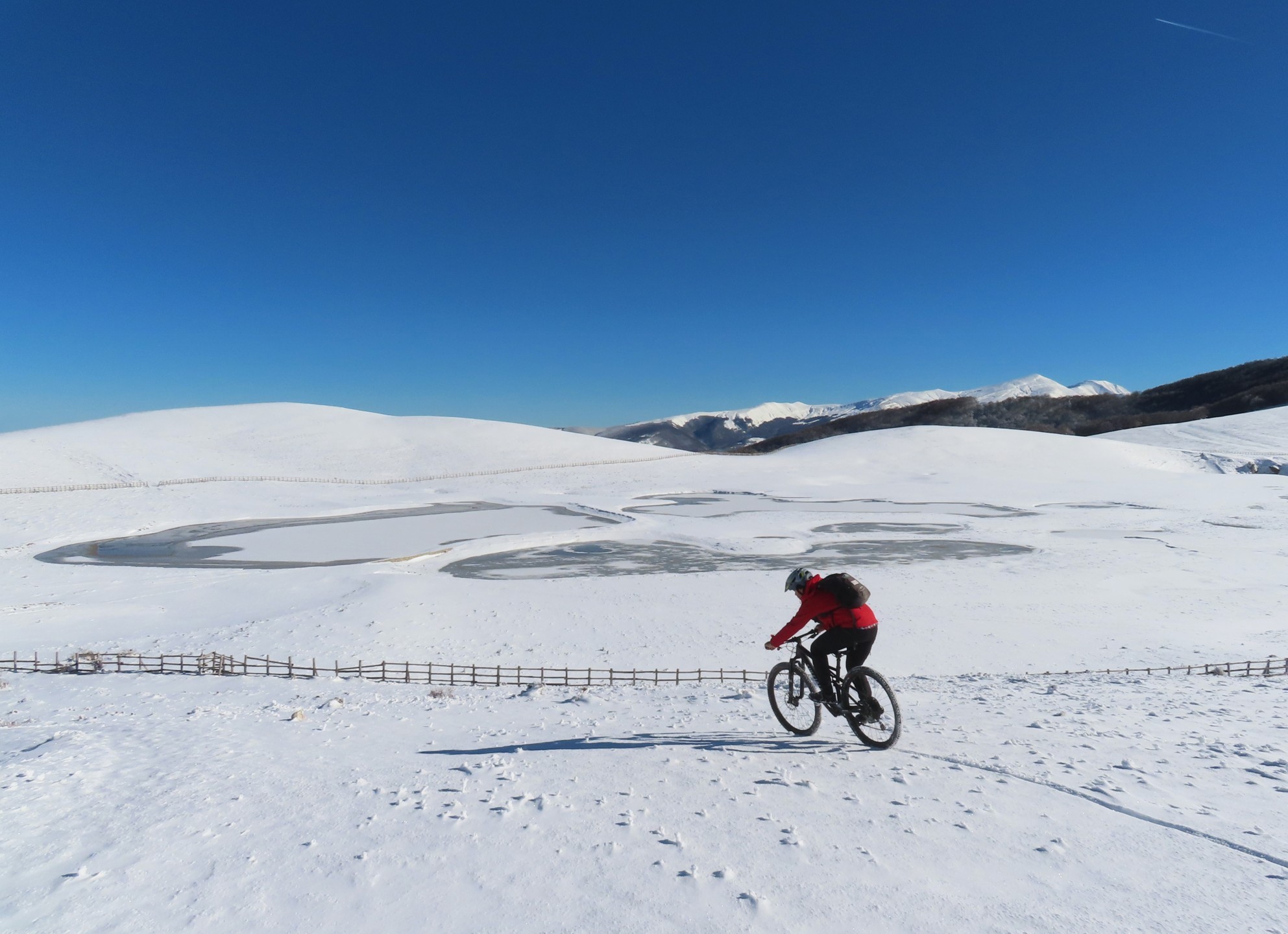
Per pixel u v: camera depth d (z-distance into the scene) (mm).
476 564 37438
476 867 3529
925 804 4445
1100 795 4555
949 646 21359
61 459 74250
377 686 12781
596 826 4066
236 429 99188
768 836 3918
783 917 3031
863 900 3178
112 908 3129
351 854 3688
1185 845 3734
